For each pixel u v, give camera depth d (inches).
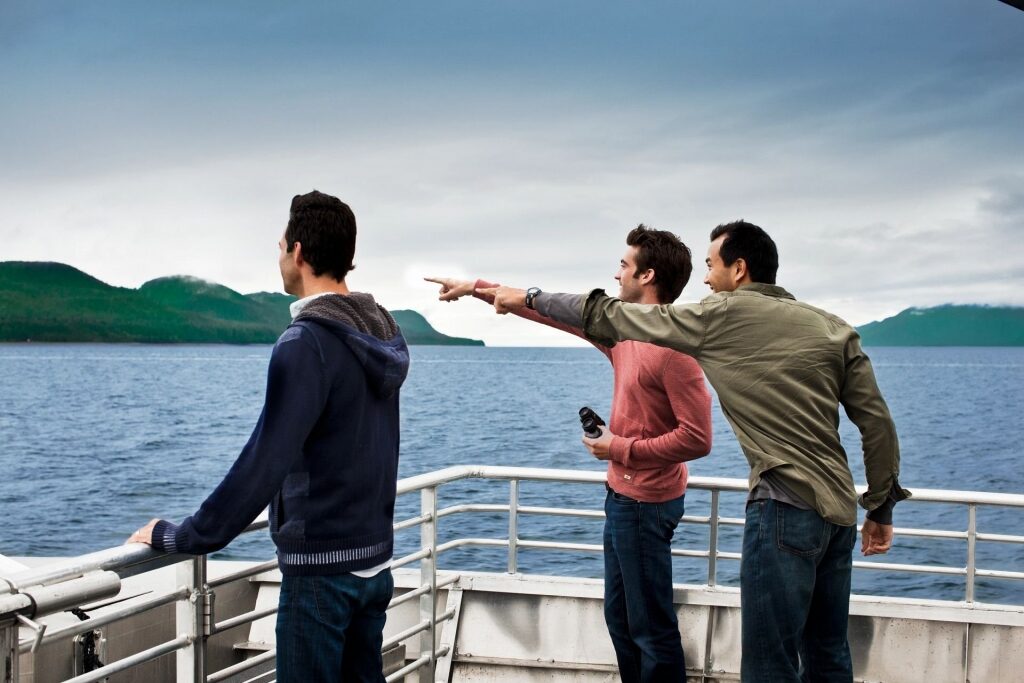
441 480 144.3
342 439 90.4
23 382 4126.5
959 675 151.8
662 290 136.7
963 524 824.3
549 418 2044.8
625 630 142.5
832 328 112.3
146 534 87.1
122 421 2203.5
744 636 113.1
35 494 1120.8
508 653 162.7
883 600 155.5
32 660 152.3
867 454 115.1
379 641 100.7
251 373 5068.9
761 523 110.8
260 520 99.5
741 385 111.0
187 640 99.9
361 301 94.4
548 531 738.8
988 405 2783.0
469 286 131.0
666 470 133.8
